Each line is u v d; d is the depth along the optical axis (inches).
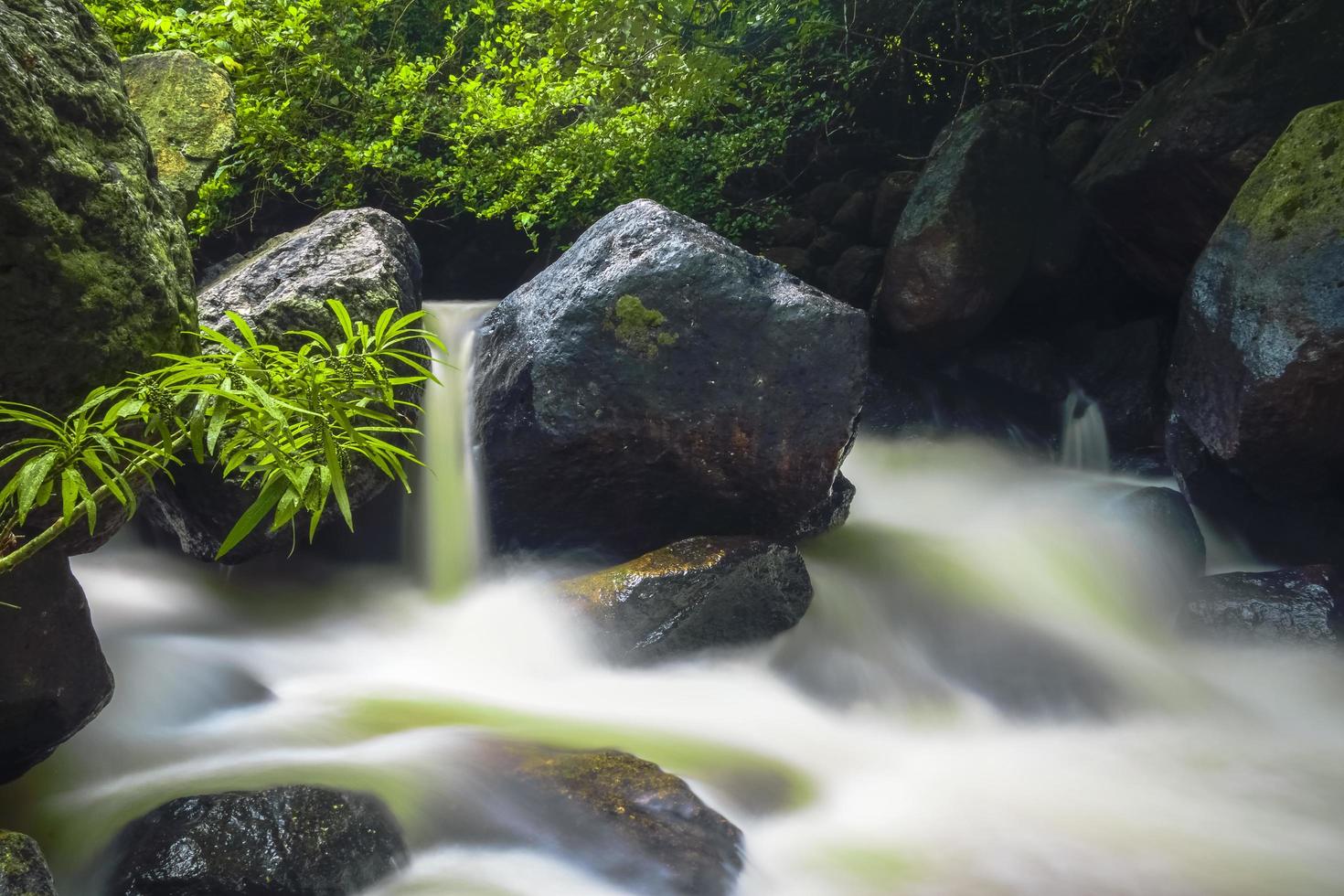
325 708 181.3
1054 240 346.9
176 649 190.4
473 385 237.6
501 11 404.5
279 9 325.4
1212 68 308.5
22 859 111.6
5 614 128.8
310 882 130.4
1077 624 240.5
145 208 121.8
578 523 231.1
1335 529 266.1
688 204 380.5
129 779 152.6
